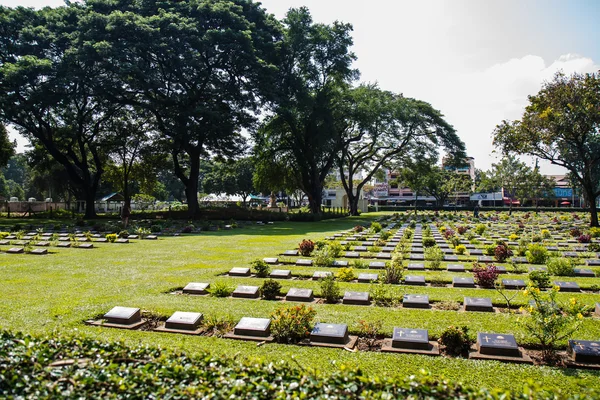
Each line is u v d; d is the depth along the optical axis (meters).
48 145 36.31
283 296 9.30
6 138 41.41
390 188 94.50
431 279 10.92
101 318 7.57
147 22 30.58
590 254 15.84
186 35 31.09
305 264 13.47
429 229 27.41
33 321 7.23
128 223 28.72
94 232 23.88
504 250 14.25
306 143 40.25
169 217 39.22
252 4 36.56
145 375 3.85
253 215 39.66
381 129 45.22
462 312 8.03
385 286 10.08
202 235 23.72
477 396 3.47
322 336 6.49
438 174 68.31
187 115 31.73
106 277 11.05
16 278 10.89
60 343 4.61
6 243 18.31
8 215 40.06
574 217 41.59
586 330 6.78
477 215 42.69
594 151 32.97
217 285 9.44
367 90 43.91
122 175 47.00
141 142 42.12
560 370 5.51
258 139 41.34
